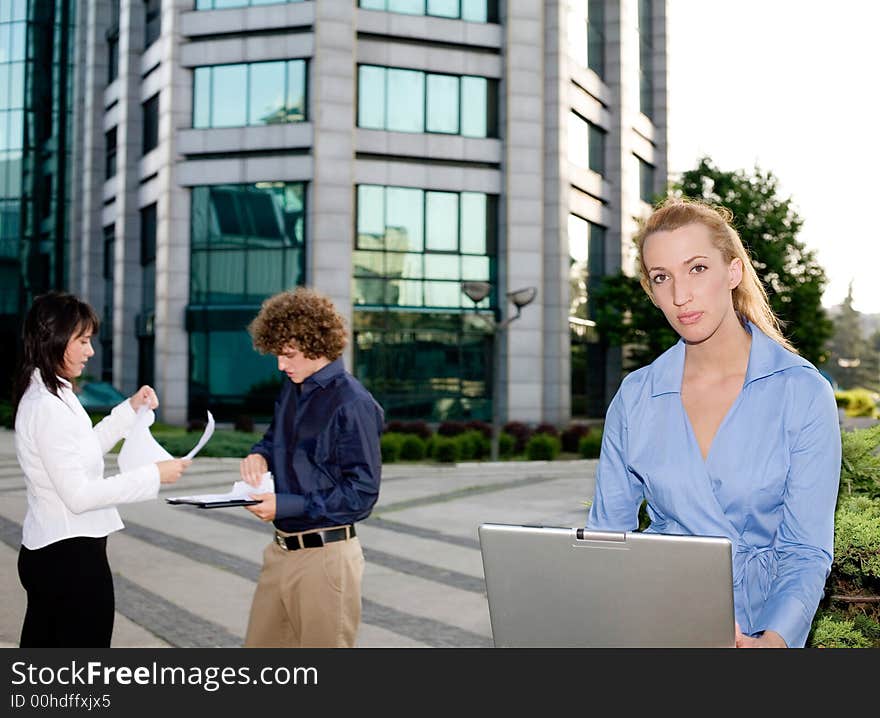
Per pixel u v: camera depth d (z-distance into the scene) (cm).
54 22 4097
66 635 320
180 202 2919
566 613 168
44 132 4109
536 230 2919
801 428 184
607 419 211
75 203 3956
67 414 314
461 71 2930
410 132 2877
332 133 2755
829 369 12794
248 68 2862
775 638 169
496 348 1883
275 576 340
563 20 3038
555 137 3003
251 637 348
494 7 2989
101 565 327
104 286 3731
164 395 2894
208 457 1827
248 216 2858
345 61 2780
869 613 383
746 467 186
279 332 330
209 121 2900
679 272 188
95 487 311
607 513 208
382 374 2823
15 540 918
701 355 198
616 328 2738
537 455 1992
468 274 2920
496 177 2941
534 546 169
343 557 331
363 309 2800
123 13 3353
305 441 333
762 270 2430
